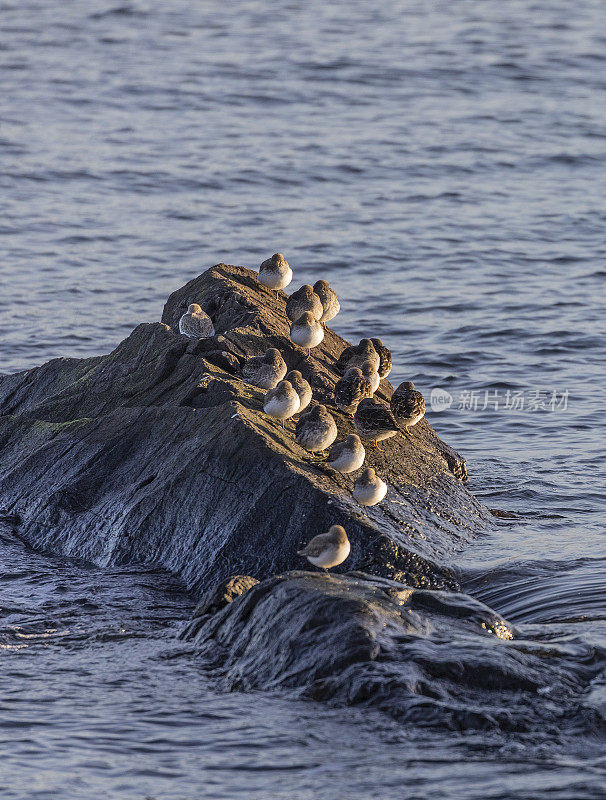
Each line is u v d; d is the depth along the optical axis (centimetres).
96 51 11375
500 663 1880
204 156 7962
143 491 2831
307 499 2552
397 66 11019
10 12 13300
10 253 5988
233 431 2741
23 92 9644
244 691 1955
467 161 8069
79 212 6719
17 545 2880
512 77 10706
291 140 8462
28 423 3309
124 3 14075
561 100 9900
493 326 5106
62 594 2528
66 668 2092
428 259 6091
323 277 5800
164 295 5456
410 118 9225
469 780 1614
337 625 1964
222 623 2184
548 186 7575
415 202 7131
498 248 6297
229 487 2669
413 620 2045
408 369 4628
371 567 2455
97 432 3092
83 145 8125
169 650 2175
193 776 1659
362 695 1838
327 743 1738
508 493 3325
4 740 1789
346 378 2934
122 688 1992
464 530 2880
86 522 2872
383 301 5444
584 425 3997
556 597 2423
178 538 2697
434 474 3062
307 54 11431
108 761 1714
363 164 7888
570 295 5559
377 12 14012
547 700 1828
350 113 9356
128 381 3234
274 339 3278
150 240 6281
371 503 2600
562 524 3039
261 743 1748
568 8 14400
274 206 6956
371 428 2858
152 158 7869
